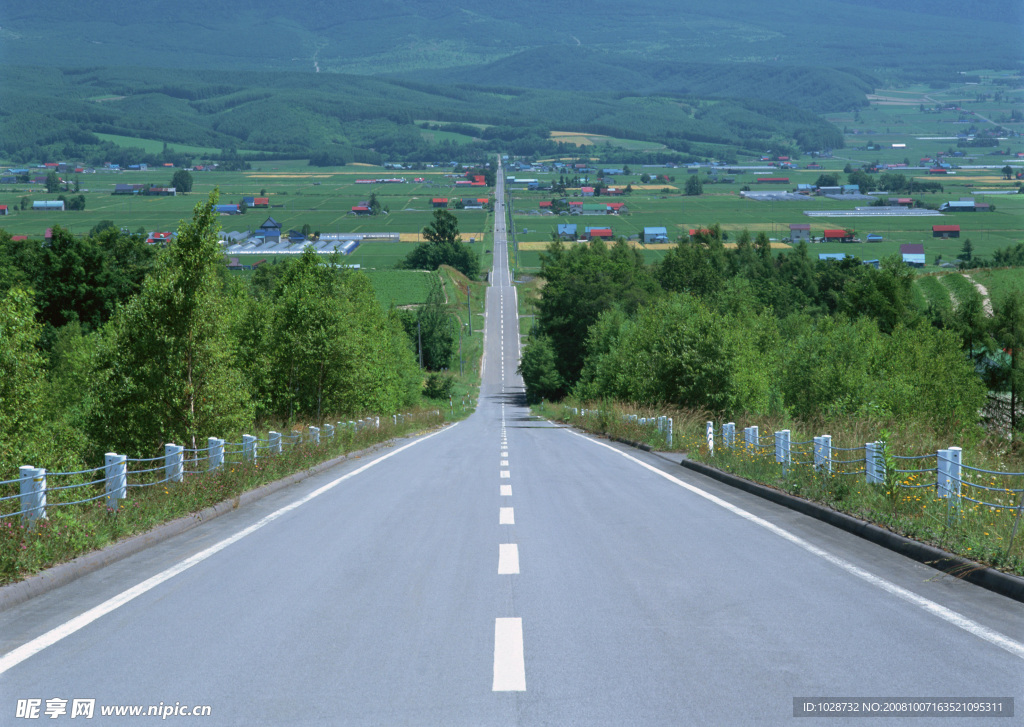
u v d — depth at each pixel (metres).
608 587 8.48
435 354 144.62
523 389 130.00
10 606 8.00
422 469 22.56
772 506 14.30
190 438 22.27
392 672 6.03
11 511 11.89
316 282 41.09
